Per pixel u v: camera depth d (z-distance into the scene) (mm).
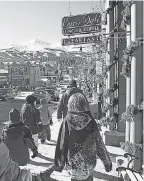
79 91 6656
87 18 8461
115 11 8039
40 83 77625
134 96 4742
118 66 7621
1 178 1726
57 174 5383
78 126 2545
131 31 4848
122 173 4254
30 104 6488
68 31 8555
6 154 1770
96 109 13914
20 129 4359
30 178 1956
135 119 4738
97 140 2617
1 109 26750
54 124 12594
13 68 72688
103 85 9477
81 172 2578
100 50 9617
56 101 35062
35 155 4750
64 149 2609
